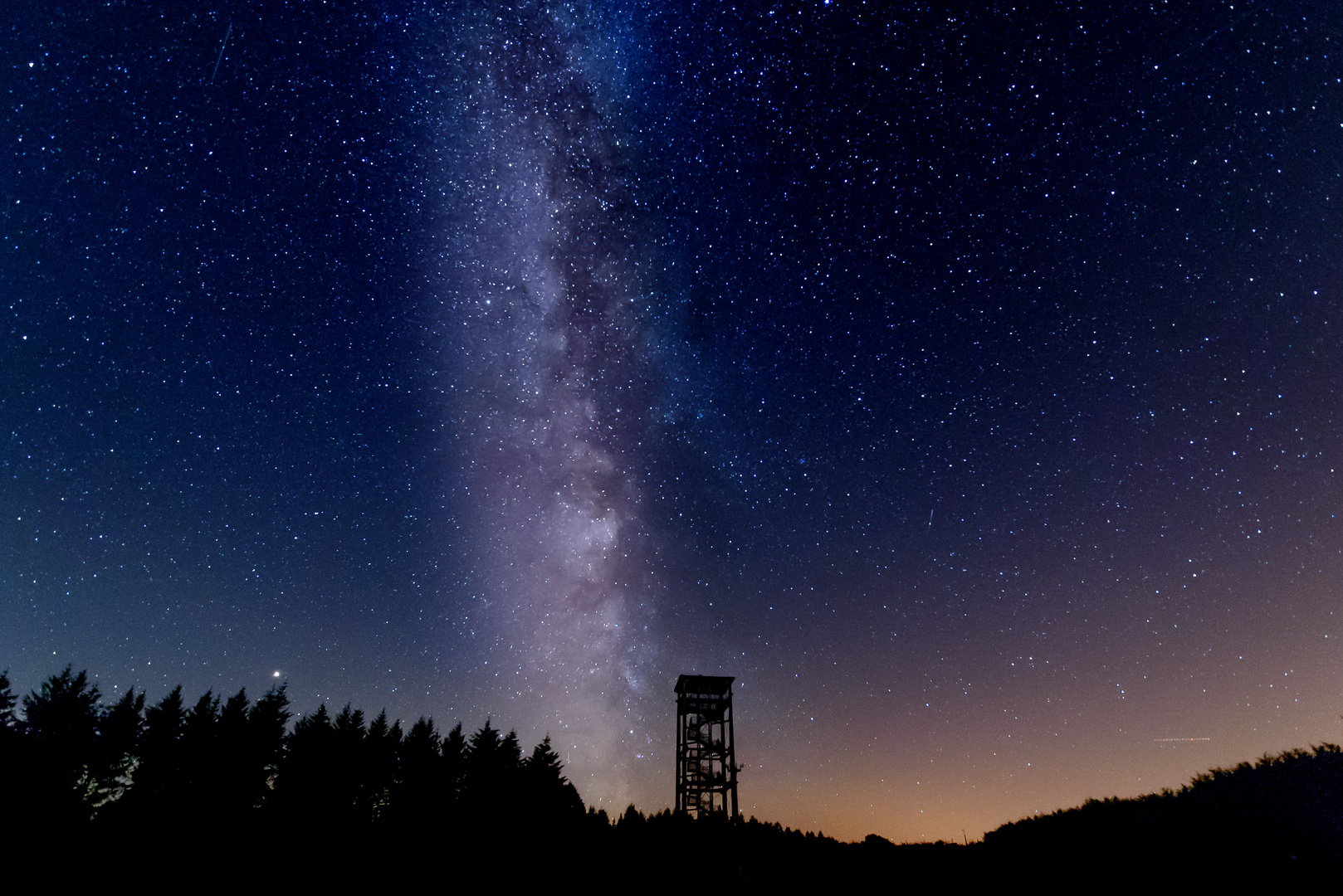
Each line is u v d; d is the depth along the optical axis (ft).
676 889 51.44
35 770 62.54
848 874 51.26
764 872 54.65
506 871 59.16
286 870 58.80
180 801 67.72
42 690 71.61
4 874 51.03
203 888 53.67
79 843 57.31
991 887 41.09
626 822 73.41
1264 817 41.73
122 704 74.43
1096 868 40.14
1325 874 32.12
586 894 52.29
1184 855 38.75
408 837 68.18
